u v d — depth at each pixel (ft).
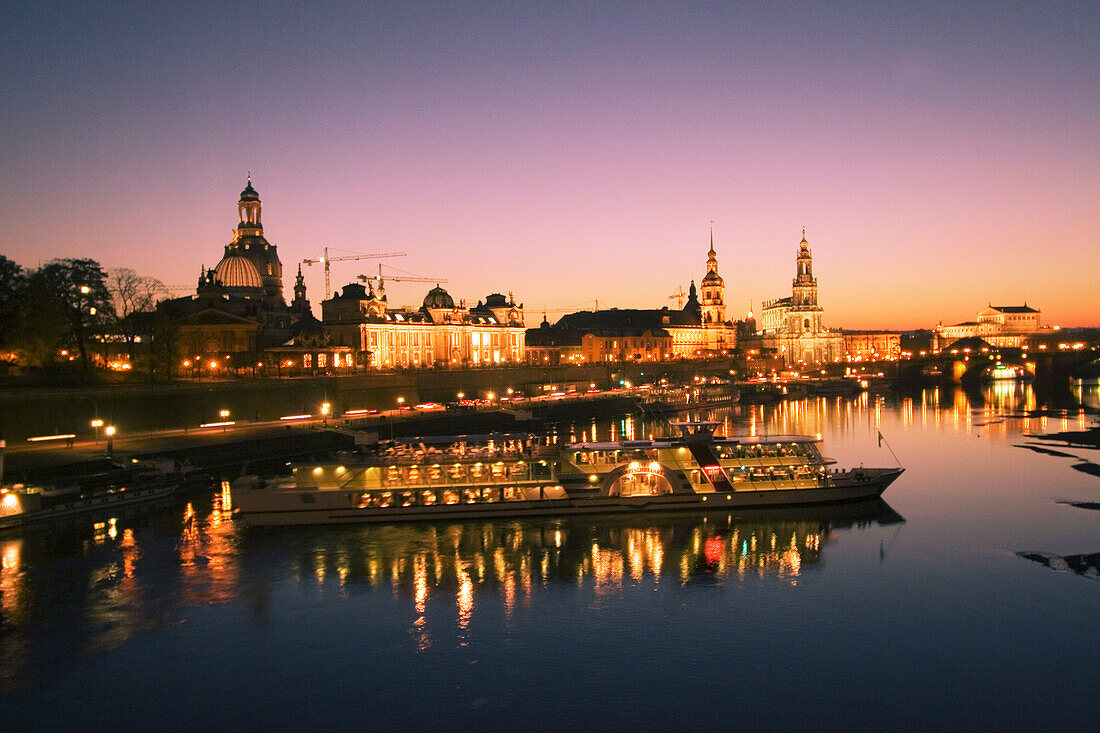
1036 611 203.21
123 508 310.86
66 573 236.84
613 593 218.79
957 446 480.23
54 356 504.02
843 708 158.71
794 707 159.22
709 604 210.18
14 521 281.54
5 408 389.19
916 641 187.01
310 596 218.59
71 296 504.84
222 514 303.07
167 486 327.88
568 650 184.44
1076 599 210.79
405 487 292.40
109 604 213.25
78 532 278.05
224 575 234.99
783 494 304.30
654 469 300.81
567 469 299.17
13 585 226.99
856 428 598.34
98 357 562.25
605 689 166.81
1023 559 243.81
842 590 218.79
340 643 189.47
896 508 305.94
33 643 190.29
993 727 152.25
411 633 194.70
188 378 593.83
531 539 268.82
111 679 173.37
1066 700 161.17
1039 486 348.38
